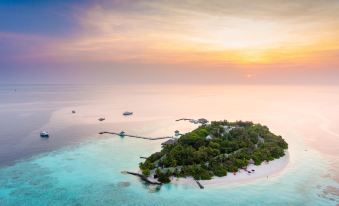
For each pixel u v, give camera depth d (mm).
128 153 140000
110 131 193125
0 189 97375
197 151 119125
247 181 102375
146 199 90438
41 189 97500
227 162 112938
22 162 124750
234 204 87562
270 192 95062
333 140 173375
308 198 91562
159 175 103625
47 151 142125
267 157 121812
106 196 92688
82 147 150625
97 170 115062
